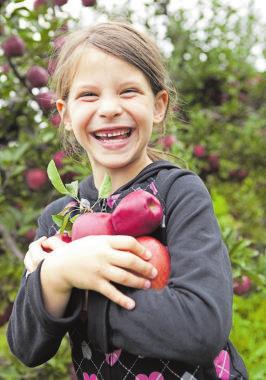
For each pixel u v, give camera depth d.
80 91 1.42
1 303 2.99
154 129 2.26
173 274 1.25
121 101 1.39
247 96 4.69
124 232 1.29
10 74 3.04
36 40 2.92
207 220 1.30
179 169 1.43
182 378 1.30
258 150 4.55
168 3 4.20
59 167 2.81
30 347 1.37
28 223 3.08
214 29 4.55
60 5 2.98
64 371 2.73
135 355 1.32
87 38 1.46
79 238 1.30
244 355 2.36
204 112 4.35
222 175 4.45
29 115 3.23
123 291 1.24
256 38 4.75
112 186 1.49
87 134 1.43
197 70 4.48
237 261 2.38
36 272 1.28
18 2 2.83
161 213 1.31
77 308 1.28
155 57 1.51
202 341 1.17
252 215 4.70
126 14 3.69
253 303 2.73
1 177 3.06
